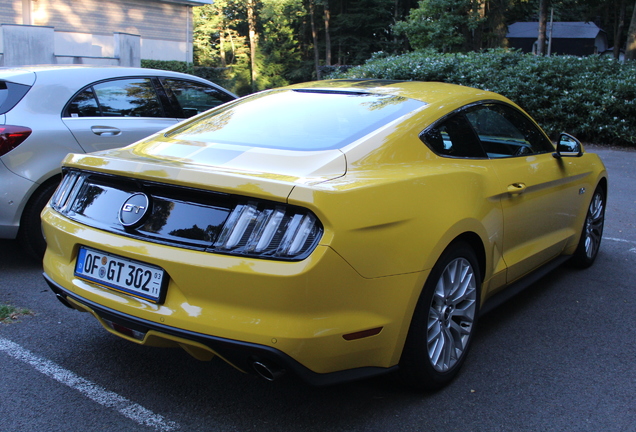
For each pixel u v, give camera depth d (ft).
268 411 8.55
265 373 7.43
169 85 18.30
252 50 191.11
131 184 8.32
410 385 8.96
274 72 181.47
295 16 190.70
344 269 7.26
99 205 8.63
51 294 13.24
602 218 16.28
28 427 7.95
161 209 7.93
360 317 7.64
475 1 96.12
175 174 7.68
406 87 11.25
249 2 192.13
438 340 9.07
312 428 8.13
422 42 97.60
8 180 13.84
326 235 7.09
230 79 114.01
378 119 9.59
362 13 179.93
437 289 8.91
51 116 14.94
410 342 8.46
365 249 7.46
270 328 7.09
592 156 15.48
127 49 61.57
